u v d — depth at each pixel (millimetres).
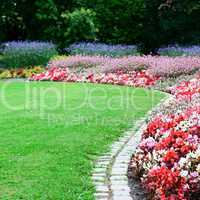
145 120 9656
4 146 7738
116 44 26844
